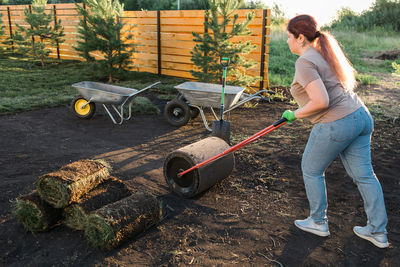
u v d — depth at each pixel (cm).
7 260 257
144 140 552
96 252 268
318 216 289
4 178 394
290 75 1147
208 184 362
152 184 393
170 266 255
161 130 609
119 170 429
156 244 281
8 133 562
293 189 385
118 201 286
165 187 386
